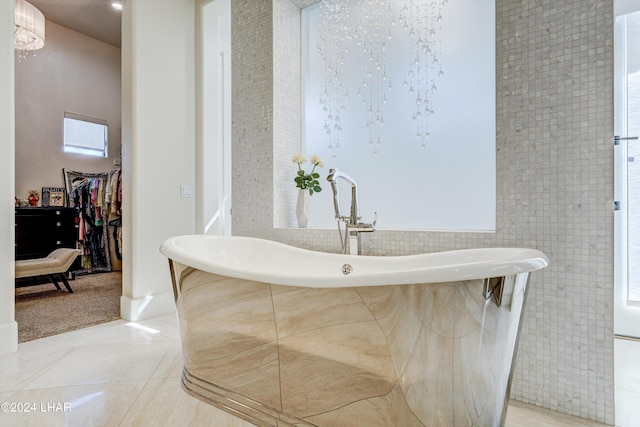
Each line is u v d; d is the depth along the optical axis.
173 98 2.79
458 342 1.01
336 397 1.14
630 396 1.52
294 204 2.54
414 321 1.01
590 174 1.39
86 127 4.79
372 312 1.04
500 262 1.02
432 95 2.14
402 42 2.24
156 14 2.69
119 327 2.41
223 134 3.21
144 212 2.60
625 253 2.18
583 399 1.38
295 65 2.60
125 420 1.35
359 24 2.41
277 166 2.42
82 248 4.43
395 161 2.28
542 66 1.49
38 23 3.21
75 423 1.33
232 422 1.34
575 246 1.41
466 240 1.67
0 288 1.96
